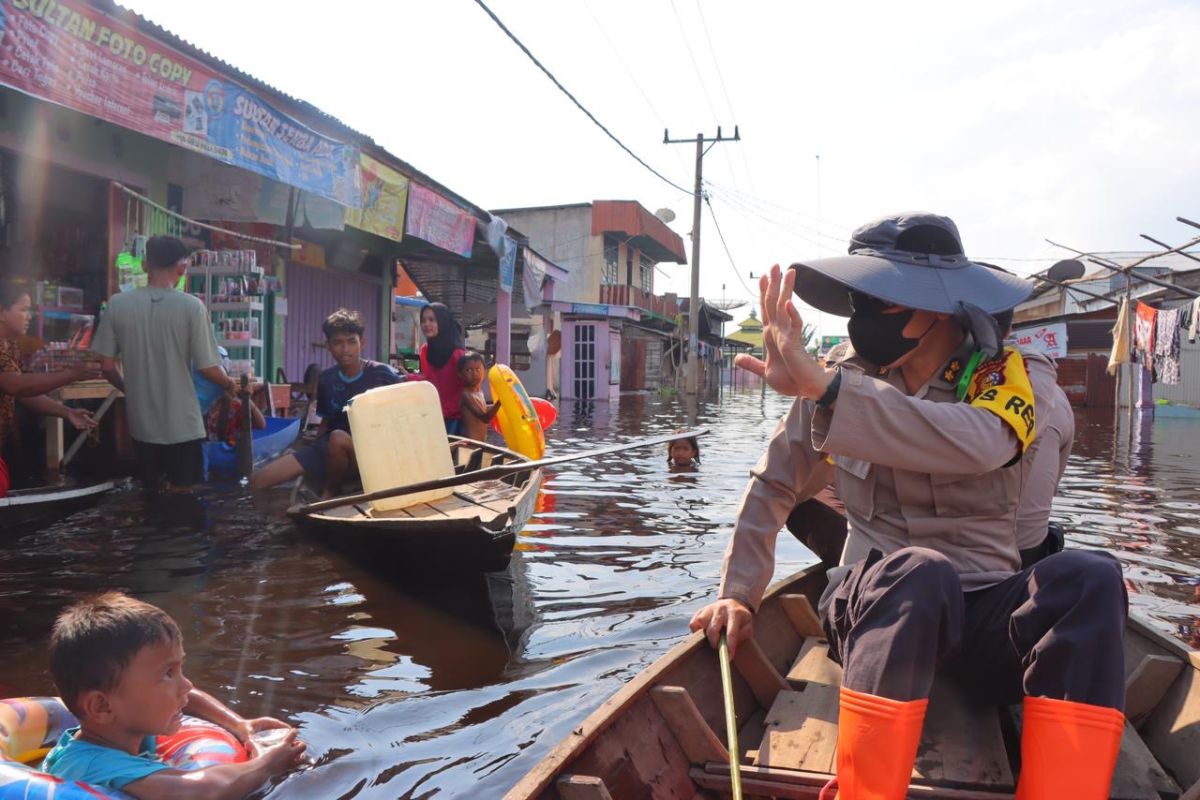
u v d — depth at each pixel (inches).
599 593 186.2
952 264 96.2
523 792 72.0
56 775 92.9
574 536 242.5
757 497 113.2
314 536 211.6
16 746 101.9
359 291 583.2
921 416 85.7
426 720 122.2
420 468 235.1
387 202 424.5
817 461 111.7
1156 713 104.7
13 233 315.0
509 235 606.2
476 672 140.0
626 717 91.6
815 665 120.3
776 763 92.5
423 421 239.1
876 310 95.9
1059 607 80.7
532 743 115.8
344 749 113.0
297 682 134.0
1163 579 210.5
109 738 95.7
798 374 86.2
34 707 105.9
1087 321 1076.5
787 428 112.6
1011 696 94.6
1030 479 99.3
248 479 282.5
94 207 345.1
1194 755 93.4
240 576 187.5
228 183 386.9
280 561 199.6
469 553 186.1
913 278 92.6
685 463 399.5
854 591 92.4
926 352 97.0
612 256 1283.2
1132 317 772.6
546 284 936.9
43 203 327.6
